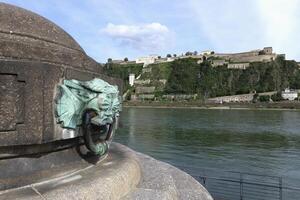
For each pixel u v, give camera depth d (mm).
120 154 5984
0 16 4383
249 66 158750
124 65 192625
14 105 3746
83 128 4492
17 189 3861
